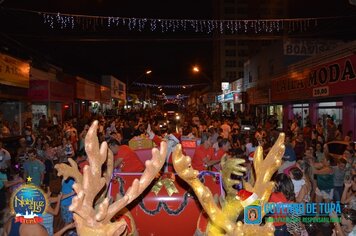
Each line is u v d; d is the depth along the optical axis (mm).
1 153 11828
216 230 3596
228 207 3635
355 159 10586
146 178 3393
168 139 5328
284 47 32875
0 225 7117
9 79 17844
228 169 3770
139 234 4711
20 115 22078
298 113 29031
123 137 17938
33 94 23141
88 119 25938
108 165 3826
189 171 3529
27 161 10867
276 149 3799
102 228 3064
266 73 38031
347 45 18969
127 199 3264
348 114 20062
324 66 21625
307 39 33188
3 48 21953
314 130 18609
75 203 2994
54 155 13648
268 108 38250
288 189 5762
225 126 18422
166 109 41844
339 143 14359
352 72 18250
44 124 21375
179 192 4738
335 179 9461
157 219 4668
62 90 27047
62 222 7965
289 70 28625
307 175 9156
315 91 22984
